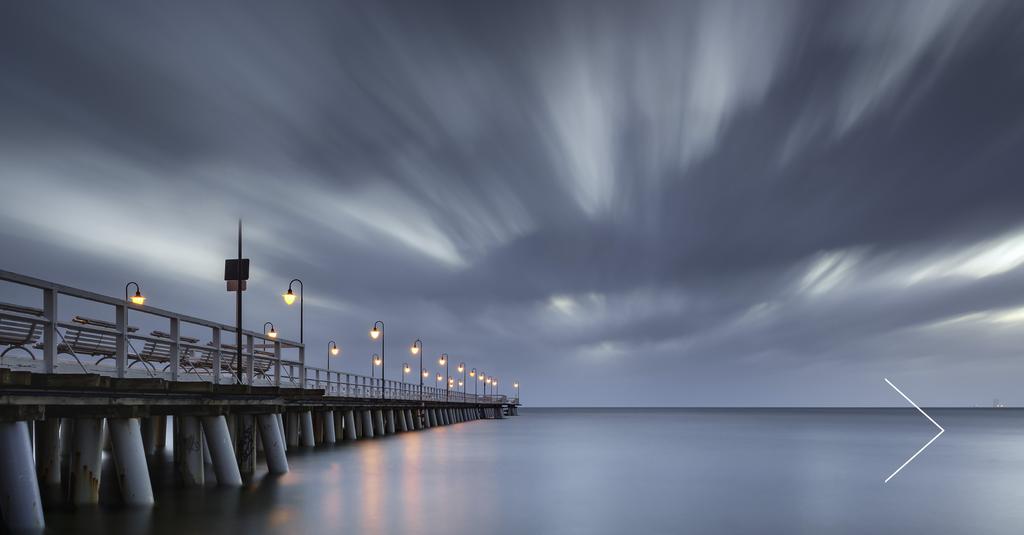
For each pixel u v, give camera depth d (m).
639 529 21.16
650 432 99.56
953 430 114.12
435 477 32.56
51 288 15.34
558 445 62.62
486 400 157.50
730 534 20.73
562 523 21.72
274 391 24.72
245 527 18.16
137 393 19.11
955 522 23.55
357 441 56.50
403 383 71.62
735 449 59.97
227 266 28.81
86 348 22.80
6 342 19.34
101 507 18.80
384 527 19.58
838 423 158.25
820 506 26.52
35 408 14.92
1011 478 37.66
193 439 23.03
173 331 20.22
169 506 20.22
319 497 23.58
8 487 14.23
